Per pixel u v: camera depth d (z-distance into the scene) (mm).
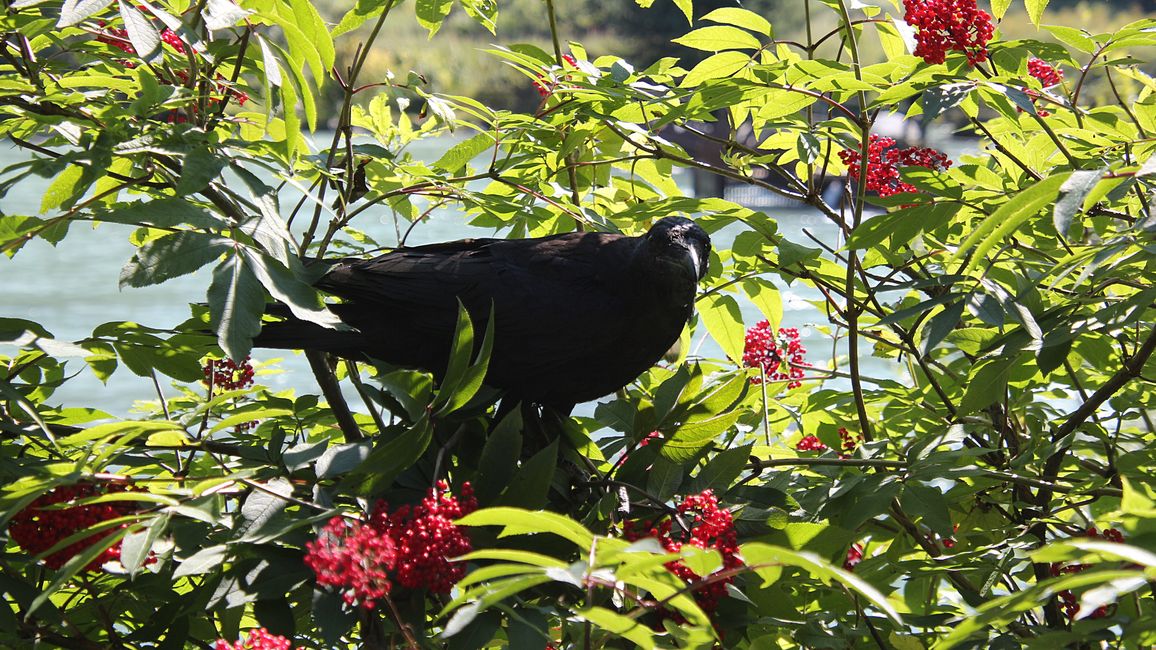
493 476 3621
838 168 5754
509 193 5508
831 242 11711
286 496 3125
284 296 3273
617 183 6086
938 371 5707
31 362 4004
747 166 5691
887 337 5852
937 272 4758
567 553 3486
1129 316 3924
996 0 4406
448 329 4367
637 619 3312
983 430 5109
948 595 5441
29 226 3258
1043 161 5043
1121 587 2363
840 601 4273
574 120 5293
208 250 3238
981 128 4699
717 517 3215
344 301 4520
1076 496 4668
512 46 5121
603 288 4438
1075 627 2854
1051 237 4891
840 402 5473
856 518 3834
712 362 5680
